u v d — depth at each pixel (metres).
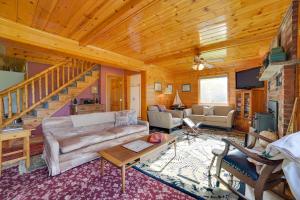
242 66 5.11
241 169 1.57
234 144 1.63
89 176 2.14
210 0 1.82
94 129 3.31
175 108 6.18
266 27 2.53
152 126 5.14
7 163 2.21
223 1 1.84
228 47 3.32
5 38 2.25
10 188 1.85
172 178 2.10
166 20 2.26
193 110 6.10
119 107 6.39
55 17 2.17
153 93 5.91
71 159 2.34
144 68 4.97
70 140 2.46
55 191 1.81
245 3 1.88
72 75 4.58
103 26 2.34
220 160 1.84
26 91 3.50
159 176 2.15
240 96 4.95
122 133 3.13
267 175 1.32
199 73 6.30
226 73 5.57
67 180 2.04
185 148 3.26
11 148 3.13
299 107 1.83
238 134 4.41
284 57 2.03
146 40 3.05
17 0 1.77
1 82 3.94
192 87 6.49
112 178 2.10
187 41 3.12
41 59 4.54
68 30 2.59
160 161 2.62
